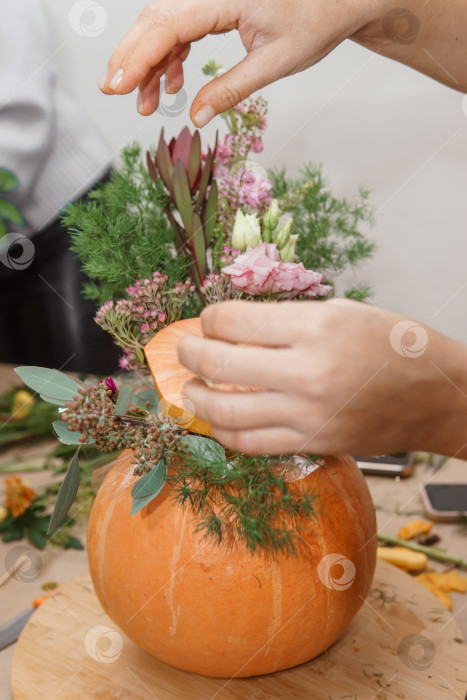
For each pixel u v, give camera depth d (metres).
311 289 0.54
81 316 1.18
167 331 0.56
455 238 1.82
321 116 1.75
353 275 1.07
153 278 0.59
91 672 0.60
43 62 1.19
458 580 0.72
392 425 0.40
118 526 0.56
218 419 0.39
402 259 1.84
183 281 0.63
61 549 0.78
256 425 0.39
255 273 0.52
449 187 1.78
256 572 0.52
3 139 1.10
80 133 1.26
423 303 1.87
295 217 0.69
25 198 1.18
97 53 1.74
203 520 0.52
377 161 1.79
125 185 0.65
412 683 0.58
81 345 1.19
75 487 0.53
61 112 1.24
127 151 0.71
